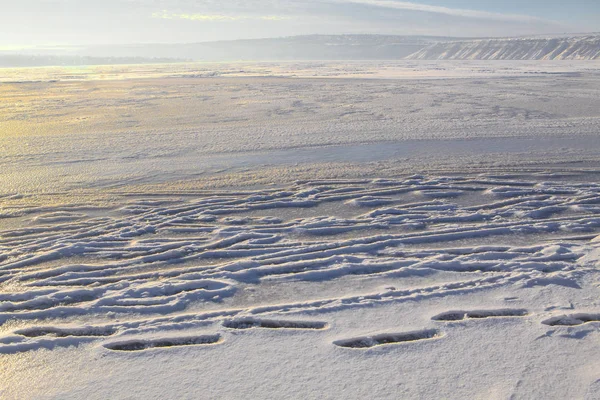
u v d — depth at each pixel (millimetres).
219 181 8711
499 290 4289
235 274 4789
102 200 7605
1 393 3000
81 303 4266
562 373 3057
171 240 5844
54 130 14938
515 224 6176
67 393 2992
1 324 3912
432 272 4754
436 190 7930
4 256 5383
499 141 12000
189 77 48594
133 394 2971
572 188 7824
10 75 59812
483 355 3283
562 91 26844
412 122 15625
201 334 3686
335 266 4938
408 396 2889
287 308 4062
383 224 6305
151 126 15711
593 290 4215
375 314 3924
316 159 10406
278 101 23547
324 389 2979
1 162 10328
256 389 2994
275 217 6730
